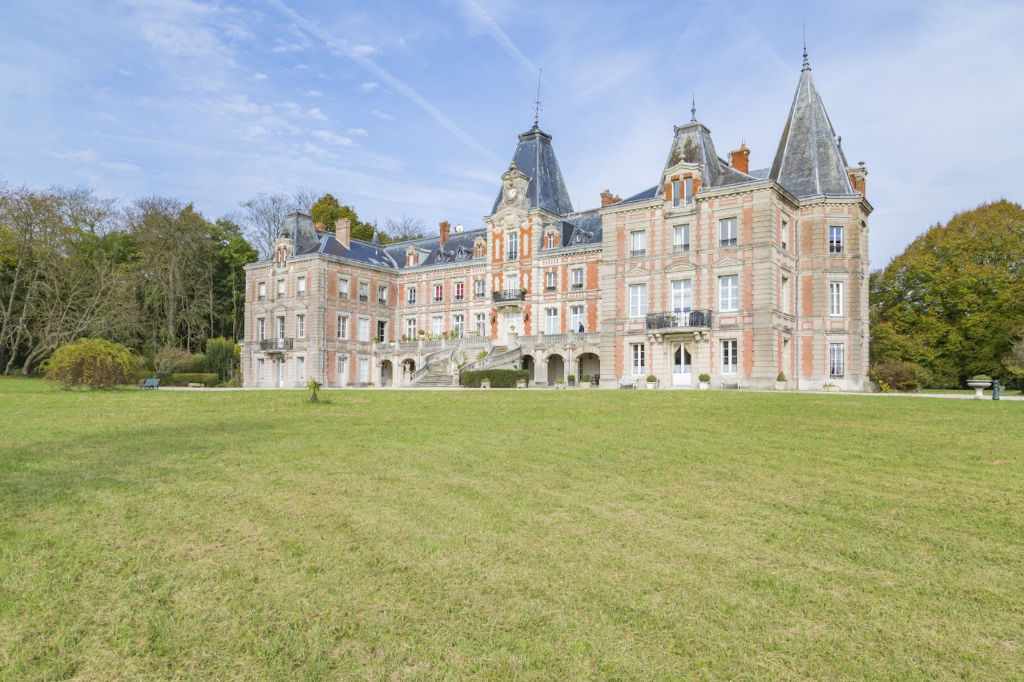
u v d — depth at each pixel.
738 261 37.19
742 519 9.46
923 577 7.55
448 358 50.78
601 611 6.79
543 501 10.30
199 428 17.59
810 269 39.66
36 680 5.60
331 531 8.95
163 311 65.88
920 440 14.71
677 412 19.89
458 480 11.54
